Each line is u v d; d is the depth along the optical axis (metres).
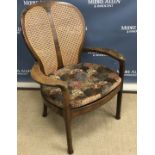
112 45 2.32
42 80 1.64
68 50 2.05
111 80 1.89
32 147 1.98
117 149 1.93
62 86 1.61
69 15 2.00
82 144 1.98
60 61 2.04
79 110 1.76
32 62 2.46
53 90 1.83
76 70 2.02
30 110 2.33
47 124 2.18
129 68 2.39
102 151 1.92
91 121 2.18
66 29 2.01
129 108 2.28
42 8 1.91
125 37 2.27
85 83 1.87
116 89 1.92
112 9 2.18
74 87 1.83
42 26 1.90
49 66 1.98
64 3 1.99
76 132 2.08
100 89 1.81
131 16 2.18
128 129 2.08
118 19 2.21
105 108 2.31
